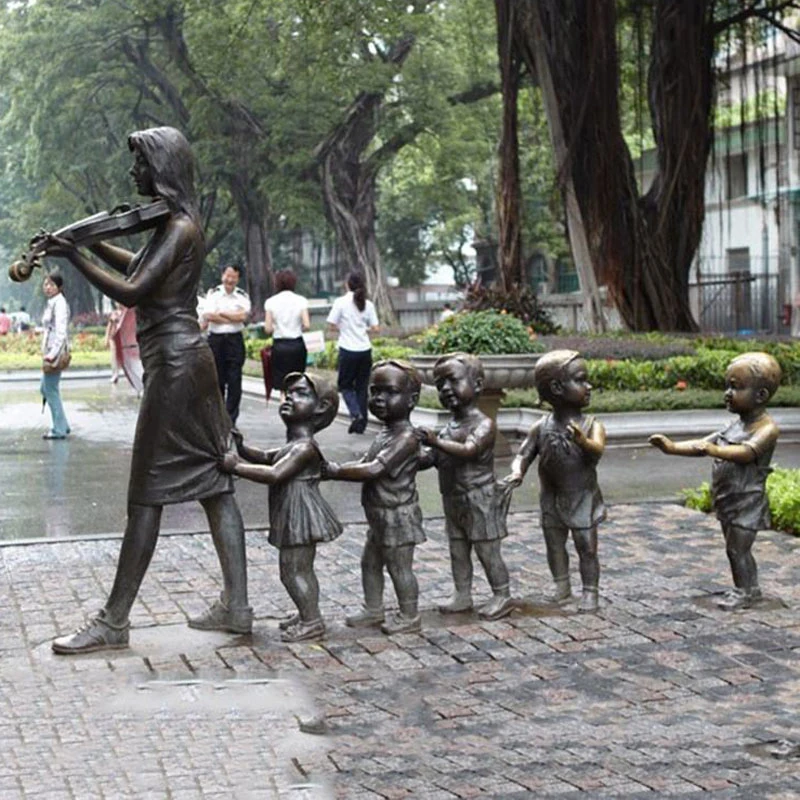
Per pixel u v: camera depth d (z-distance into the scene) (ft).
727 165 88.79
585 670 22.15
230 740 18.90
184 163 23.89
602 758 17.90
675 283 86.74
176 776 17.51
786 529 33.60
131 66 159.94
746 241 122.42
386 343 86.58
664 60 85.76
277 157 154.40
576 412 25.95
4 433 63.26
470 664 22.57
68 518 38.19
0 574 29.73
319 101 151.23
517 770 17.48
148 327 23.70
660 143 86.74
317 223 163.43
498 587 25.67
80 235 22.79
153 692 21.13
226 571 24.49
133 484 23.65
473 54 138.82
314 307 155.33
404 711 20.12
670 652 23.12
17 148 197.67
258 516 37.76
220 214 190.60
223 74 147.54
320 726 19.47
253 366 92.58
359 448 53.57
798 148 114.93
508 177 85.56
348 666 22.50
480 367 25.50
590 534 25.88
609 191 83.10
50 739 19.01
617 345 68.85
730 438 26.13
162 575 29.43
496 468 47.67
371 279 157.28
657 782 16.97
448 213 177.88
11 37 156.15
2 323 167.02
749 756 17.97
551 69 82.53
